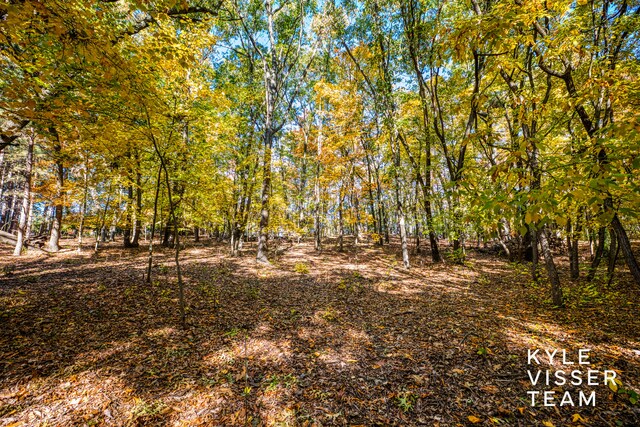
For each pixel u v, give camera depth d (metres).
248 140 16.70
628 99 4.36
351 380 4.10
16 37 3.11
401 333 5.81
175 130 8.02
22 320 5.43
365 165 23.12
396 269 13.45
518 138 3.62
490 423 3.15
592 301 7.35
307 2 17.03
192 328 5.82
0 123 5.20
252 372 4.32
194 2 6.92
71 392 3.68
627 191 2.24
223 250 18.91
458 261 14.60
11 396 3.50
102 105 4.67
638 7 5.91
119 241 26.14
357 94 16.44
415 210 14.27
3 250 15.14
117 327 5.57
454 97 12.77
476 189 3.14
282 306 7.62
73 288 7.59
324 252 19.64
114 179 10.30
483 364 4.45
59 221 16.31
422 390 3.82
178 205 11.02
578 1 4.69
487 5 7.16
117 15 4.30
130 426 3.18
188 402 3.61
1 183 25.69
